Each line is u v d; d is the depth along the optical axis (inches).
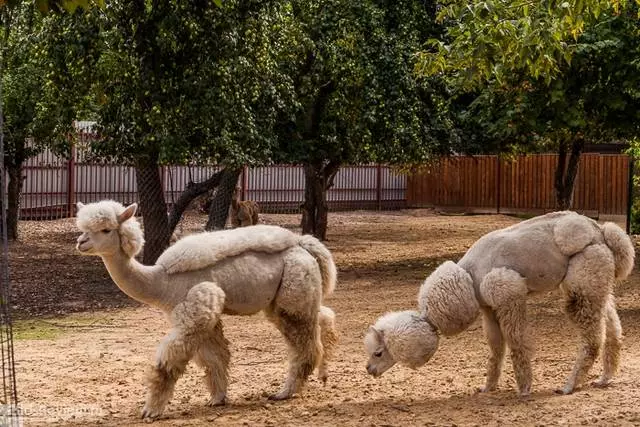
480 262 342.0
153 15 616.7
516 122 672.4
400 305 593.6
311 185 965.8
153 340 491.2
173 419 313.7
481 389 350.9
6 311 278.8
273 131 775.1
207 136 645.9
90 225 312.0
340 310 576.4
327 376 366.3
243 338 486.6
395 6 810.8
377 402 335.3
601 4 444.1
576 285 340.2
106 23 607.5
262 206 1392.7
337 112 806.5
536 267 339.0
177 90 626.2
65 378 389.1
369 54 786.2
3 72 778.2
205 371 336.2
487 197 1478.8
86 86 627.2
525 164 1441.9
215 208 824.3
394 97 793.6
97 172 1216.2
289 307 341.7
